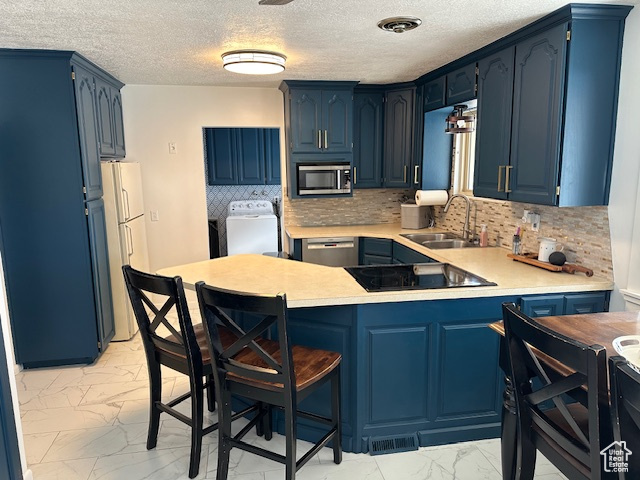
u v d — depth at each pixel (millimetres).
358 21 2441
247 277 2488
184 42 2852
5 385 1925
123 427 2578
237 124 4680
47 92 3057
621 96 2354
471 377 2389
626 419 1071
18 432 2041
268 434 2432
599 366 1172
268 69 3242
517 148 2715
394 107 4395
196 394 2066
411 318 2273
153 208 4680
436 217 4648
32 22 2438
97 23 2459
